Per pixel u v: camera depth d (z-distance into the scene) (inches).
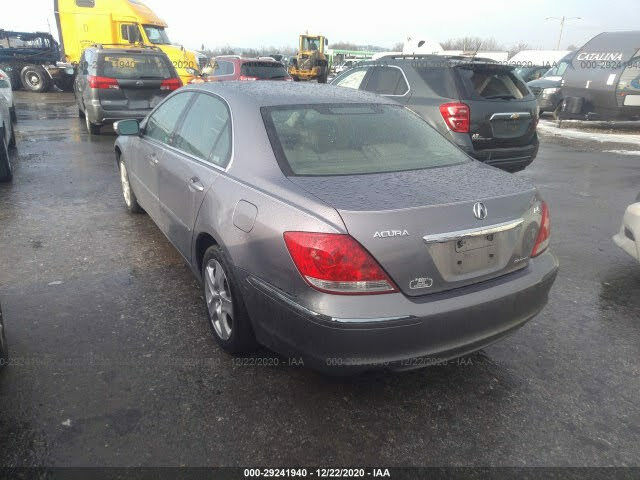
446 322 93.6
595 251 194.9
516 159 257.4
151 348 120.9
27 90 842.8
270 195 101.4
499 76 257.4
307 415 101.0
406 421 100.6
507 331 104.2
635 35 519.5
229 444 93.0
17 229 197.9
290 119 121.6
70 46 759.1
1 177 262.2
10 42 849.5
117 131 178.2
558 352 125.8
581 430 99.6
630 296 157.2
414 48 743.7
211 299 122.5
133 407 101.0
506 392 110.2
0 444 90.7
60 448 90.3
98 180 276.1
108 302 142.0
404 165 116.7
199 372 112.5
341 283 88.1
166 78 408.2
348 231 87.8
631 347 128.7
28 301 140.9
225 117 129.0
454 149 132.5
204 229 120.3
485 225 97.0
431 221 92.0
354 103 136.0
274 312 98.0
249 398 105.0
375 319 88.0
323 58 1091.9
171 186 145.6
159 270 163.9
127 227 203.2
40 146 368.8
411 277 91.3
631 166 368.5
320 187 99.7
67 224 205.0
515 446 95.2
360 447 93.8
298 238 91.1
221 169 120.5
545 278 107.8
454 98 239.9
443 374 115.7
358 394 107.7
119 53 396.8
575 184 307.3
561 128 580.1
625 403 107.7
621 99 520.1
